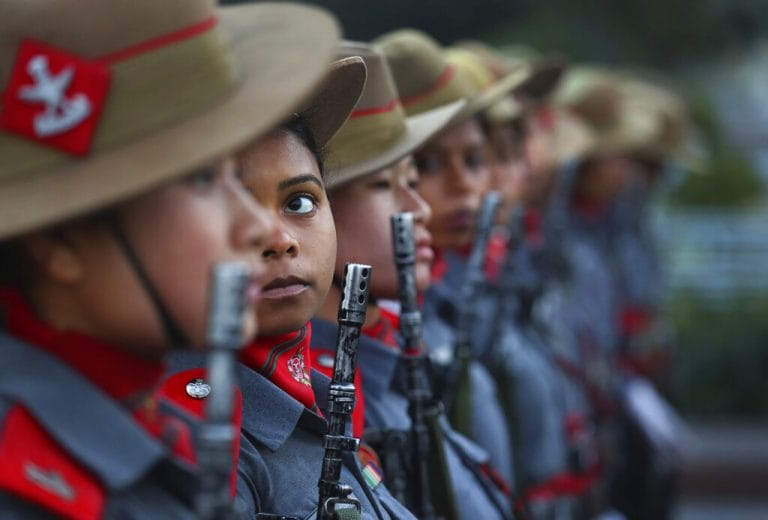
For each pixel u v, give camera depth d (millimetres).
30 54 5551
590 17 53062
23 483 5504
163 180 5547
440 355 12477
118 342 5945
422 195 13023
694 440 34719
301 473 8055
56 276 5793
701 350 37281
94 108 5551
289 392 8148
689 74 60156
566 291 20406
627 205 27531
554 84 17234
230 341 5316
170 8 5707
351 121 9938
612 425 21625
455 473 10641
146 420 6191
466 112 12773
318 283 7973
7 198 5500
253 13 6371
